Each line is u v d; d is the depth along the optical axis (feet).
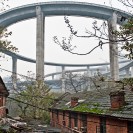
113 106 67.82
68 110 101.76
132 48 28.94
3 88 100.22
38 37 316.81
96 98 95.45
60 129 115.03
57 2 320.91
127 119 56.44
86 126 84.64
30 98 173.06
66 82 329.93
